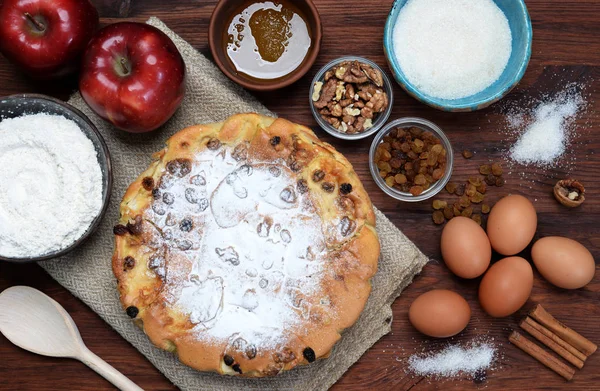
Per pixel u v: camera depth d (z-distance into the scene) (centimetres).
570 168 79
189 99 77
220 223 70
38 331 76
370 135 79
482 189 79
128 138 77
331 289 69
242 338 69
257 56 77
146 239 69
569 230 79
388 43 75
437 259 78
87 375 78
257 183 70
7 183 72
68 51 73
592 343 77
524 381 78
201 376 76
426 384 78
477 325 78
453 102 77
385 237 76
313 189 70
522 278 74
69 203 72
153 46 71
